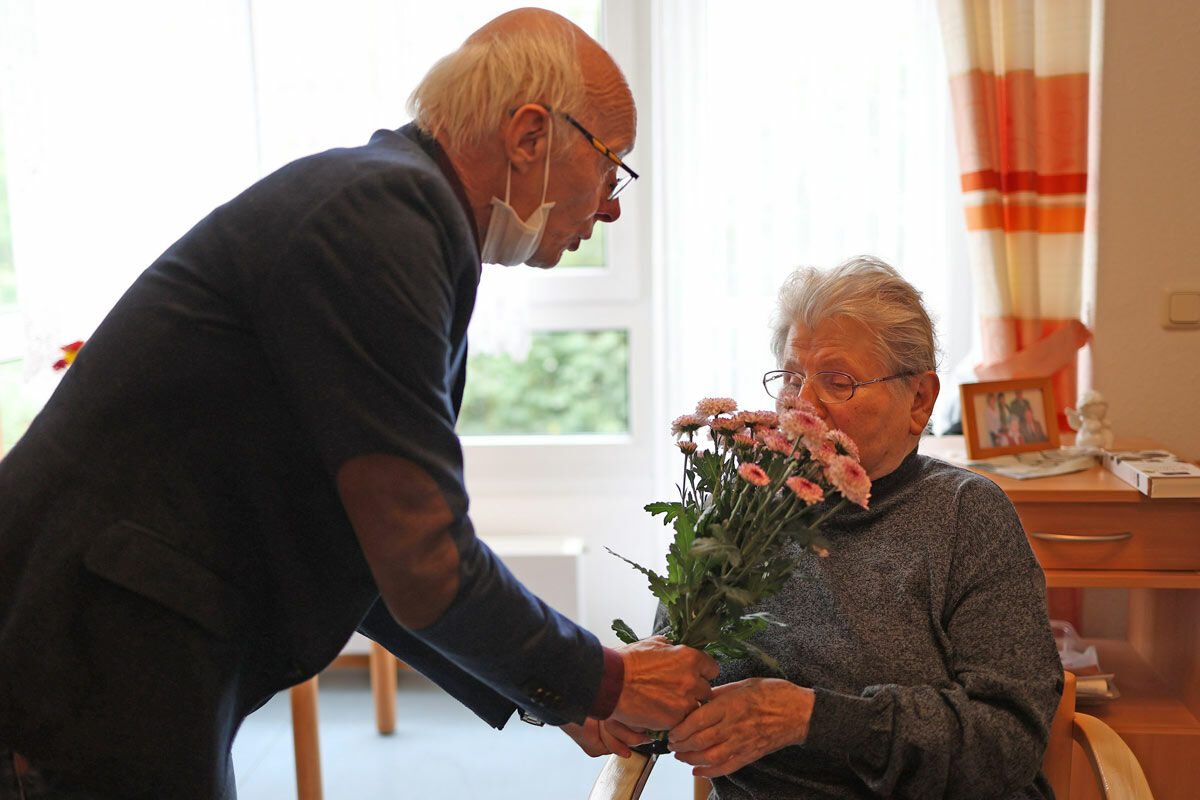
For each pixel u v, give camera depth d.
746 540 1.14
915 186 2.70
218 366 0.98
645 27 2.85
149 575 0.97
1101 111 2.25
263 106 2.77
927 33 2.63
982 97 2.34
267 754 2.71
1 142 2.74
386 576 0.96
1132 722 1.88
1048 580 1.91
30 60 2.62
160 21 2.71
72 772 0.98
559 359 5.28
